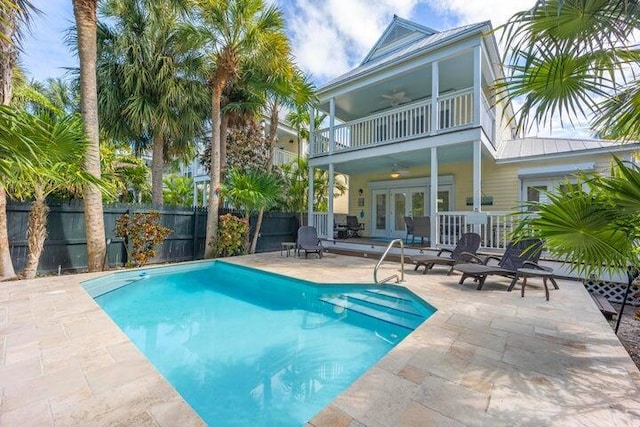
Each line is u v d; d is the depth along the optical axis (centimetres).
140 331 422
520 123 335
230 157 1139
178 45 831
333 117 1042
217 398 271
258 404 262
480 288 519
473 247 638
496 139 984
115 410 197
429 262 650
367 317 472
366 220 1307
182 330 426
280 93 971
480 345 295
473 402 204
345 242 1016
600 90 296
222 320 462
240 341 388
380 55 1173
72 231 691
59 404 202
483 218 710
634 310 523
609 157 783
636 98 292
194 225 944
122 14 819
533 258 505
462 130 744
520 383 228
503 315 385
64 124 462
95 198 652
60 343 297
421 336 317
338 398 207
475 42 721
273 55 805
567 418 189
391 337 401
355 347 371
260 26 795
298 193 1262
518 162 919
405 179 1191
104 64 823
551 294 490
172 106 916
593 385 226
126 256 780
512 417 189
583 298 467
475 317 377
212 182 894
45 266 653
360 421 184
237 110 1072
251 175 960
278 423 240
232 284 686
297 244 929
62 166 476
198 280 721
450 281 582
